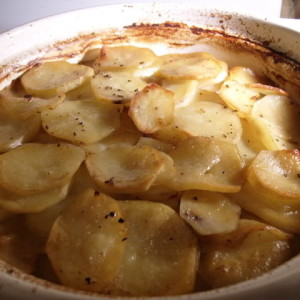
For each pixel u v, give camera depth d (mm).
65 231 224
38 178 249
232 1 490
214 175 253
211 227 229
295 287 175
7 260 226
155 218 233
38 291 175
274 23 357
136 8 384
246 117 306
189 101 318
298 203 248
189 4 386
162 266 214
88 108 301
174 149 271
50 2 483
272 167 255
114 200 235
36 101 304
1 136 284
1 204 243
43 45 360
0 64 338
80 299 172
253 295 172
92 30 377
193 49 392
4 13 489
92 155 264
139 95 296
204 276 221
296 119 310
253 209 247
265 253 226
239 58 380
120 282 207
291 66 344
